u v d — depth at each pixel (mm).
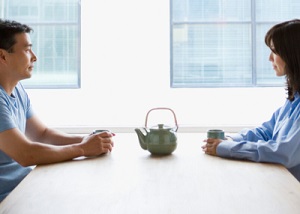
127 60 3656
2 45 1643
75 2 3670
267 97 3709
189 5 3693
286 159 1446
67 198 1086
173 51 3711
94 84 3688
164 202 1047
